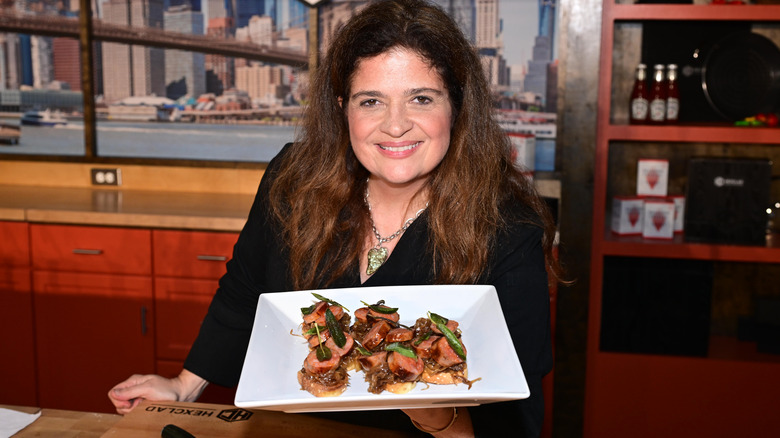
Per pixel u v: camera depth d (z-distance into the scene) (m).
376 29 0.99
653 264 2.47
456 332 0.91
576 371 2.51
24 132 3.13
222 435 0.92
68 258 2.56
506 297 1.06
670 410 2.46
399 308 1.00
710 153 2.71
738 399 2.41
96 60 3.03
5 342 2.64
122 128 3.07
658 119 2.46
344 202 1.17
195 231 2.48
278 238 1.20
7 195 2.88
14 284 2.60
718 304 2.78
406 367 0.82
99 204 2.69
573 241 2.45
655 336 2.49
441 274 1.10
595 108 2.37
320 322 0.95
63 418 0.99
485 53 2.73
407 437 0.94
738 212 2.44
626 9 2.34
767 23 2.59
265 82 2.95
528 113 2.74
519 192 1.16
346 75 1.03
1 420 0.97
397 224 1.17
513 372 0.81
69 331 2.60
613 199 2.61
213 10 2.93
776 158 2.68
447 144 1.05
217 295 1.27
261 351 0.89
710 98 2.58
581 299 2.47
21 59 3.07
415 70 0.99
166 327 2.55
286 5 2.87
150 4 2.96
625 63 2.69
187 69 2.99
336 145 1.18
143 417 0.97
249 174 2.99
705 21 2.57
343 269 1.15
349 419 1.12
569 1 2.34
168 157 3.06
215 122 3.01
